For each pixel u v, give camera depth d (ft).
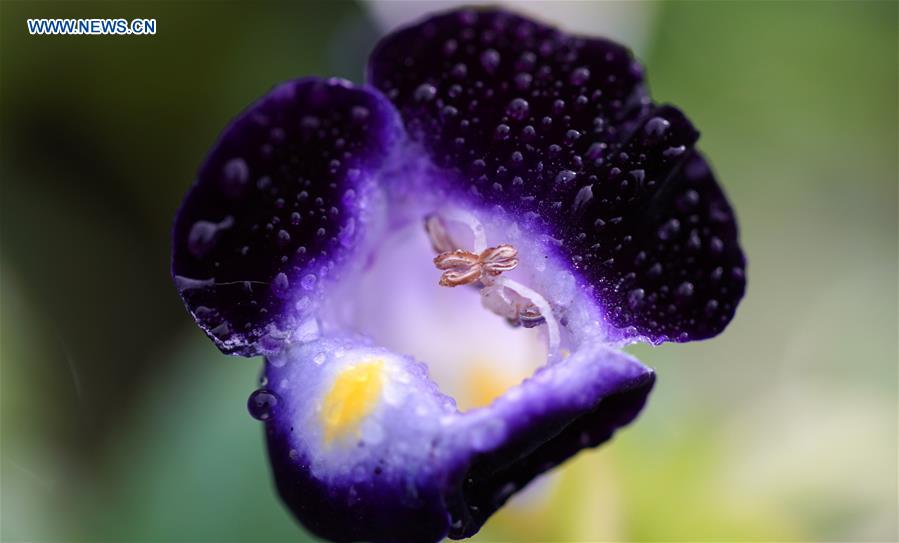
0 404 0.42
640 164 0.27
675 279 0.27
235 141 0.27
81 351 0.52
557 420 0.25
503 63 0.28
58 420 0.46
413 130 0.28
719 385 0.53
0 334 0.44
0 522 0.39
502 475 0.27
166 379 0.48
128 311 0.54
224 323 0.27
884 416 0.41
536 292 0.27
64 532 0.40
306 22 0.51
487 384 0.29
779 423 0.41
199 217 0.26
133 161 0.54
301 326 0.27
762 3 0.46
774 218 0.55
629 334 0.27
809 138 0.49
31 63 0.50
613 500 0.35
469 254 0.27
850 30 0.46
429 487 0.25
